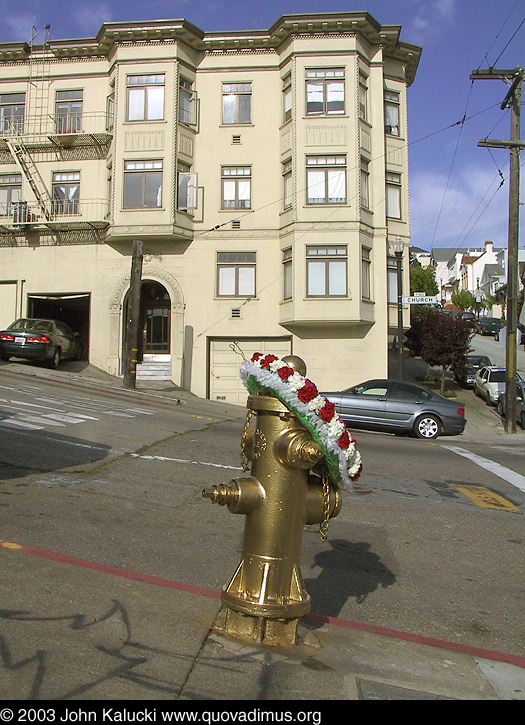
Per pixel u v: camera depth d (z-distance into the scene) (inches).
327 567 235.6
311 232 876.0
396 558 251.8
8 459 350.0
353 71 892.6
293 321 871.1
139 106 914.1
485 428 804.0
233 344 918.4
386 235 916.0
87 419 513.0
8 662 135.0
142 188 903.7
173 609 169.5
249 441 163.8
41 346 817.5
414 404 660.1
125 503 290.0
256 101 935.0
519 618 201.8
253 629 152.0
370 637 170.7
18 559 196.7
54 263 953.5
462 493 374.6
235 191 928.9
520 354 1664.6
